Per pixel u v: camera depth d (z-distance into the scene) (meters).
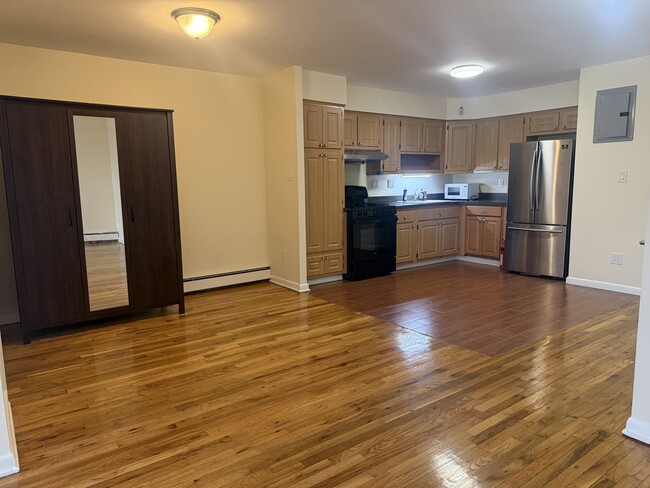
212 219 4.84
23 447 2.03
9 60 3.63
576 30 3.43
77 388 2.61
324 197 5.02
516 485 1.75
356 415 2.29
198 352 3.14
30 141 3.22
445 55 4.11
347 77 5.02
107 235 3.60
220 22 3.17
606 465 1.87
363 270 5.38
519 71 4.76
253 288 4.98
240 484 1.77
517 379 2.67
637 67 4.27
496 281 5.21
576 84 5.24
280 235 5.02
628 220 4.50
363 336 3.43
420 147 6.25
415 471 1.84
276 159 4.92
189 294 4.71
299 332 3.54
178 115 4.51
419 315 3.94
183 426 2.20
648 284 1.96
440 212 6.23
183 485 1.77
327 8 2.93
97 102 4.05
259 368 2.87
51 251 3.37
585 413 2.28
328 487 1.75
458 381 2.65
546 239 5.22
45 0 2.75
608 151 4.56
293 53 4.01
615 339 3.29
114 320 3.86
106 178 3.55
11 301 3.80
